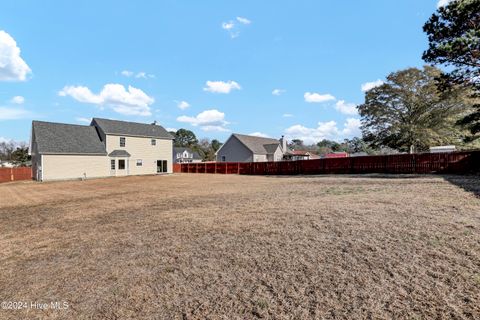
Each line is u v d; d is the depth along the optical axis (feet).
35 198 40.22
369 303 8.09
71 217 24.49
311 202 24.73
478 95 47.03
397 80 81.97
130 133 102.47
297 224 17.07
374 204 21.76
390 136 83.61
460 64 42.88
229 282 10.04
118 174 97.76
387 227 15.14
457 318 7.14
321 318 7.55
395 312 7.57
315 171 80.48
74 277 11.41
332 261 11.18
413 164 61.82
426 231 14.03
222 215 21.48
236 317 7.88
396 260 10.84
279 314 7.87
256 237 15.03
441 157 57.77
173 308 8.56
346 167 74.28
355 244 12.87
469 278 9.11
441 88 47.73
